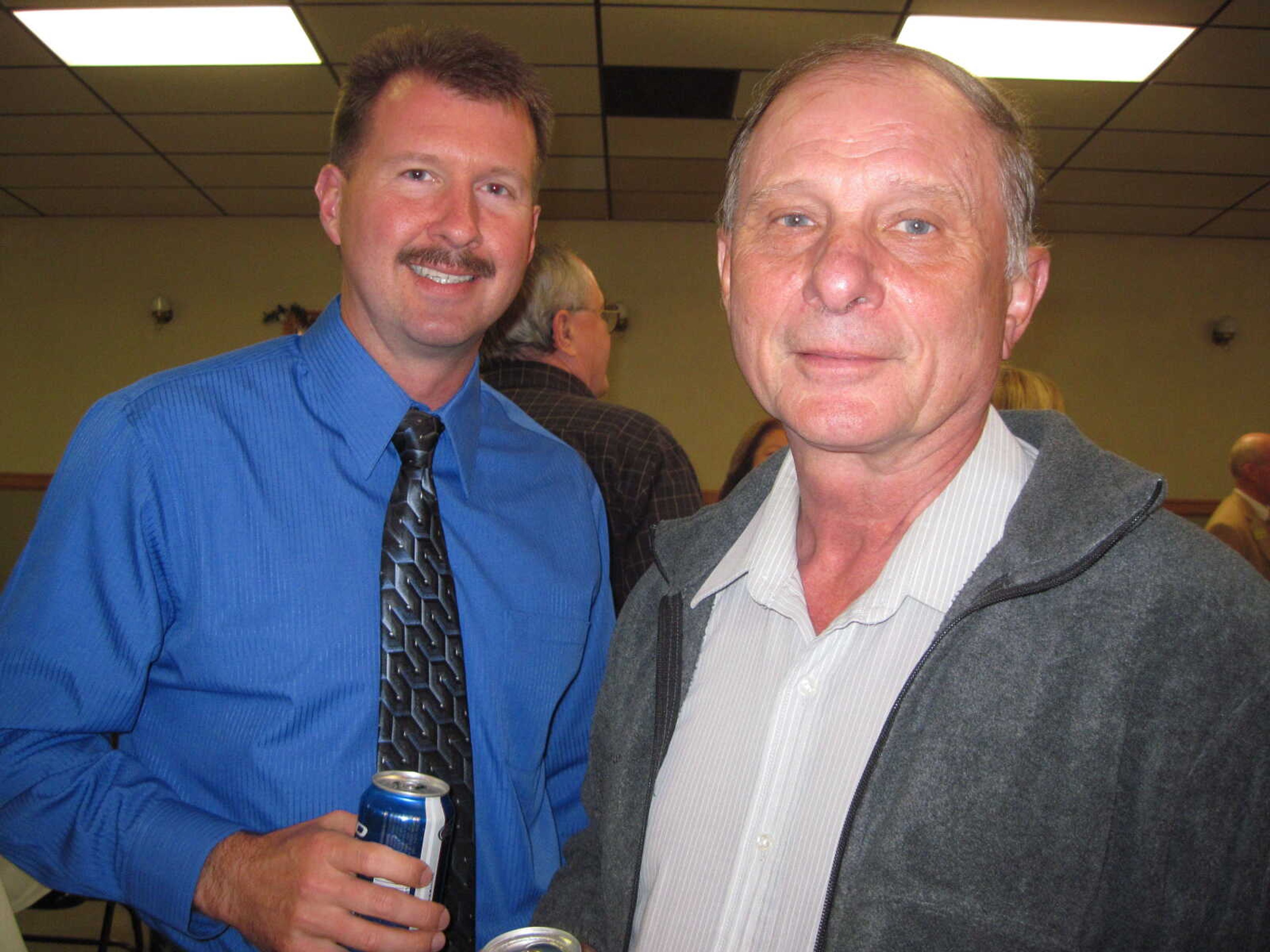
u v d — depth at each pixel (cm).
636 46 411
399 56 119
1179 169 524
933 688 78
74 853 100
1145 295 636
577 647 127
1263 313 634
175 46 420
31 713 102
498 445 133
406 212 114
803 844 82
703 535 105
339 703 107
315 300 645
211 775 106
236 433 112
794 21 390
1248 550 373
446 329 115
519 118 120
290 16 393
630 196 595
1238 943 70
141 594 106
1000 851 73
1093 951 72
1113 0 369
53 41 416
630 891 94
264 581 108
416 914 86
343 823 94
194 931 98
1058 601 77
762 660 93
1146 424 632
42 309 647
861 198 84
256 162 551
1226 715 71
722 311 641
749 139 94
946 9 378
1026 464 91
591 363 200
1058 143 498
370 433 115
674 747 96
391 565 111
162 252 648
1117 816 73
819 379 84
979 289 84
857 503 92
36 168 559
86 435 108
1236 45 397
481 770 116
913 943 73
